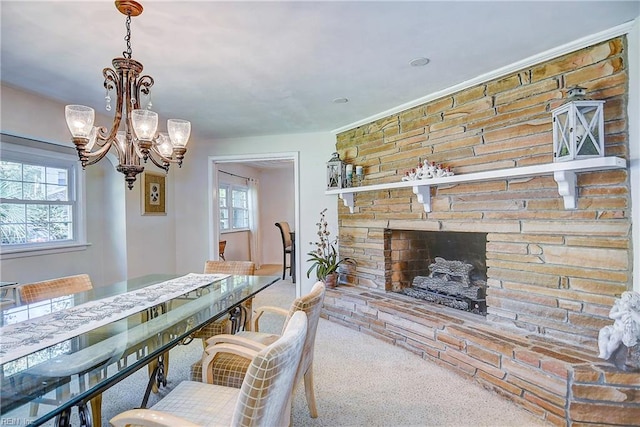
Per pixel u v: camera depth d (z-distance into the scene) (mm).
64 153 3896
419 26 2055
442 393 2398
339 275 4457
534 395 2119
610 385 1861
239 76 2775
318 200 4715
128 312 1982
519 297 2547
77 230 4043
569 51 2291
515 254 2574
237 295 2410
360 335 3551
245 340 1807
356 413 2170
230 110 3682
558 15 1951
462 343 2621
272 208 8781
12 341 1552
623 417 1844
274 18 1943
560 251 2322
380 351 3135
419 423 2062
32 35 2088
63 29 2027
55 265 3775
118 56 2379
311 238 4746
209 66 2578
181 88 3023
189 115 3850
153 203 4574
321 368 2803
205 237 5020
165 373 2592
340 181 4211
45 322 1789
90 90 3000
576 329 2242
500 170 2477
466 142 2957
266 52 2365
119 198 4207
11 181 3463
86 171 4113
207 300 2283
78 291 2602
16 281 3369
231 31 2080
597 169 2105
